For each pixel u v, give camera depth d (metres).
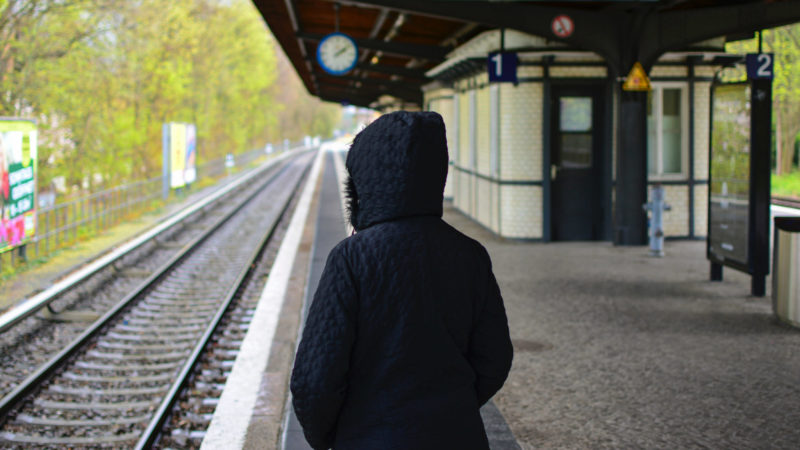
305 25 20.17
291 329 8.75
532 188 14.07
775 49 22.95
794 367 6.25
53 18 21.95
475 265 2.12
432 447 1.91
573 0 12.14
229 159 44.34
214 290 12.07
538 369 6.33
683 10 13.09
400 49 17.97
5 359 7.96
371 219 2.08
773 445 4.65
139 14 27.67
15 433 5.90
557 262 11.83
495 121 14.89
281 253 14.85
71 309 10.48
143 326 9.66
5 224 12.48
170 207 24.94
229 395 6.30
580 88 14.02
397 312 1.96
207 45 43.03
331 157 71.06
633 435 4.86
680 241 14.09
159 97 33.44
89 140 26.81
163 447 5.50
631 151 13.22
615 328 7.67
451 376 2.00
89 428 6.04
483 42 15.06
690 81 13.89
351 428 1.96
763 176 8.86
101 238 17.34
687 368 6.28
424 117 2.09
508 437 4.80
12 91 21.52
